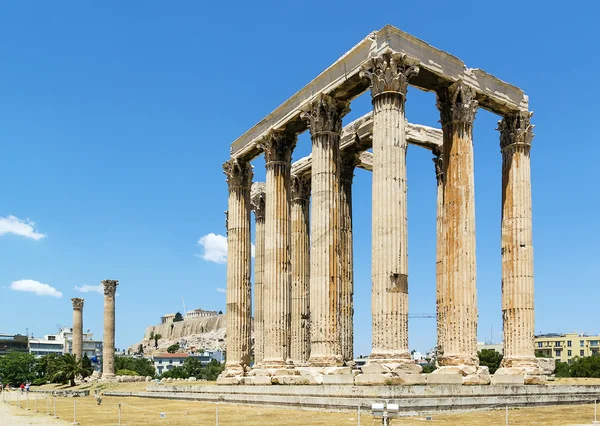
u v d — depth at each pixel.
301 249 51.78
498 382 34.66
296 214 52.94
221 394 41.97
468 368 33.62
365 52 36.22
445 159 37.25
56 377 105.94
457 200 36.06
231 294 49.84
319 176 39.28
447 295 35.44
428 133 46.81
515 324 39.00
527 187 40.56
